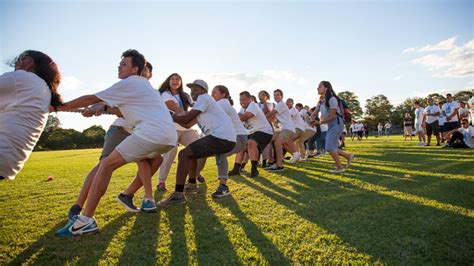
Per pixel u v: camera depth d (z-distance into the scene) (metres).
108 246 2.39
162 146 2.95
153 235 2.63
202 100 4.04
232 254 2.20
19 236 2.66
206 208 3.50
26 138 2.35
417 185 4.29
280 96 6.81
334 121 5.81
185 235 2.61
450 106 11.77
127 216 3.23
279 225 2.79
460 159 7.01
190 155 3.85
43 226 2.95
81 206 3.01
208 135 3.93
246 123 6.12
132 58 3.09
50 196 4.43
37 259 2.19
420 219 2.81
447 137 10.73
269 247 2.30
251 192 4.30
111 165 2.79
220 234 2.60
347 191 4.09
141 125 2.86
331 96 5.79
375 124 86.25
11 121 2.29
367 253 2.15
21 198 4.30
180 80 5.01
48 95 2.51
